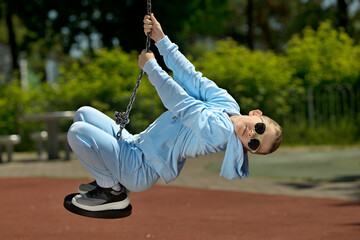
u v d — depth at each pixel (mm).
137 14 28969
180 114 4211
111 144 4250
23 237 7344
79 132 4207
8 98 20828
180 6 30734
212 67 20016
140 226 7812
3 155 19562
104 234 7426
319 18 45938
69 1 29016
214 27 44875
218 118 4238
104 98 19875
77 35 30031
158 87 4281
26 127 20906
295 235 7020
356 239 6715
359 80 20125
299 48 20969
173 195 10164
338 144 18250
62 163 16031
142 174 4320
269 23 55781
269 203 9133
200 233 7281
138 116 19219
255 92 19500
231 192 10273
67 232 7586
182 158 4387
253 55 20438
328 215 8094
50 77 59188
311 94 19453
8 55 57938
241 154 4238
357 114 19625
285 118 19500
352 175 11688
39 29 30344
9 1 28875
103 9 28891
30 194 10734
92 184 4465
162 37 4512
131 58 21812
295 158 15070
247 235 7098
